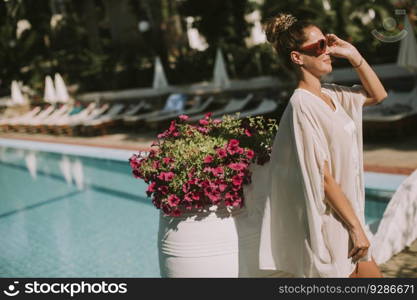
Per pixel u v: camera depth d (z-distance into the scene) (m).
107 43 24.06
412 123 8.87
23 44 24.14
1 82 24.39
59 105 19.52
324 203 2.04
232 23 18.56
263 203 2.61
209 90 16.06
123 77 19.92
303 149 1.97
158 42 19.78
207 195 2.44
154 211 6.81
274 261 2.21
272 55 13.97
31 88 22.78
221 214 2.54
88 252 5.35
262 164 2.68
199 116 12.15
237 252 2.54
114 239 5.73
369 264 2.21
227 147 2.59
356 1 13.90
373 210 5.79
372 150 7.72
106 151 11.22
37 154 12.80
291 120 2.00
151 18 19.36
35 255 5.41
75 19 24.00
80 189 8.57
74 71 22.02
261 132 2.87
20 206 7.78
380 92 2.22
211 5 18.33
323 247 2.04
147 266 4.75
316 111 1.96
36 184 9.34
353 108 2.22
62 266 4.98
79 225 6.45
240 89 15.06
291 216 2.14
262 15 14.77
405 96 9.68
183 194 2.53
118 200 7.58
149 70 19.45
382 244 3.60
